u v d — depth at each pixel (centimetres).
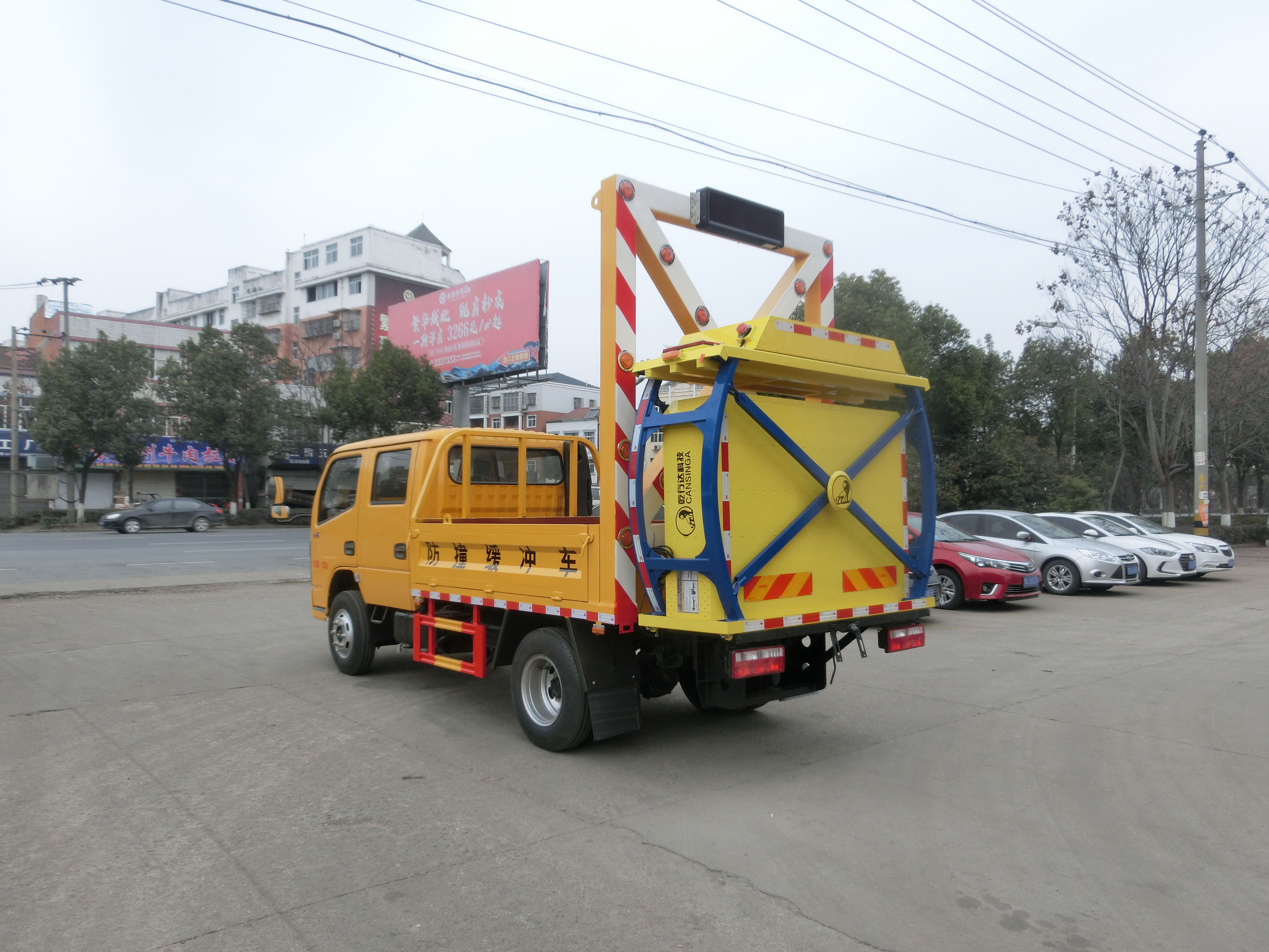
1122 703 688
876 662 870
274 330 5747
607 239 502
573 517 749
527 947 312
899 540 565
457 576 636
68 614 1173
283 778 504
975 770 520
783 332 475
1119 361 2391
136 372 3684
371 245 5312
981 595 1245
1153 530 1806
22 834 418
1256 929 325
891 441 561
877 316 2391
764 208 570
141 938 317
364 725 624
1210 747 565
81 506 3669
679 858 391
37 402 3584
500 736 594
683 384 496
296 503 3988
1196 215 2091
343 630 805
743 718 648
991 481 2556
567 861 387
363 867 380
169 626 1081
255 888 359
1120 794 477
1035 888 360
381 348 3547
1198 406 2064
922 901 348
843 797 472
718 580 441
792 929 325
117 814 444
